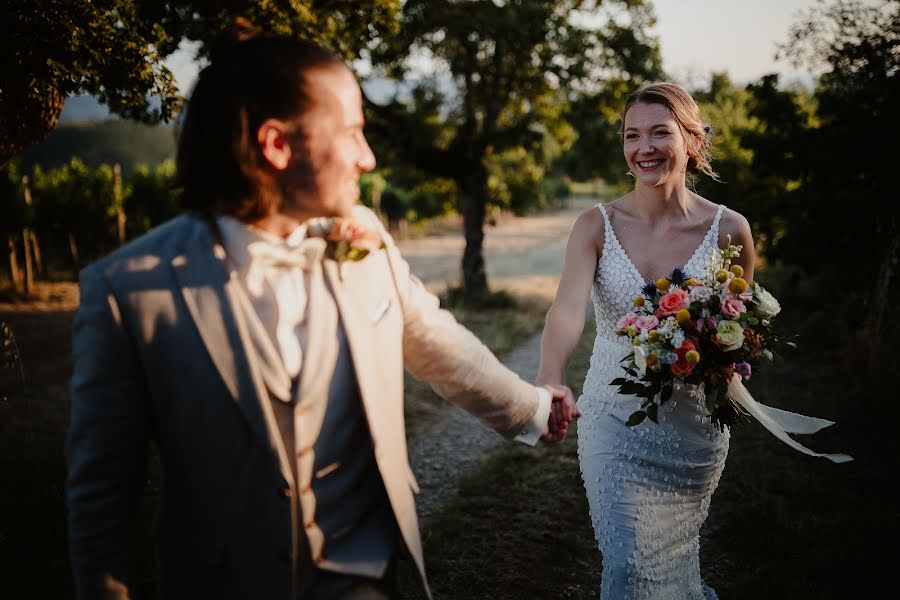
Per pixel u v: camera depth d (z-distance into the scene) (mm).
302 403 1171
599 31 10742
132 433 1138
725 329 1902
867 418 5109
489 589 3100
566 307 2328
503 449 4871
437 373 1468
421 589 3094
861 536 3357
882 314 5824
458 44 10852
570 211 40500
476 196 11969
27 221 12094
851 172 6996
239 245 1179
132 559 1181
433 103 11836
